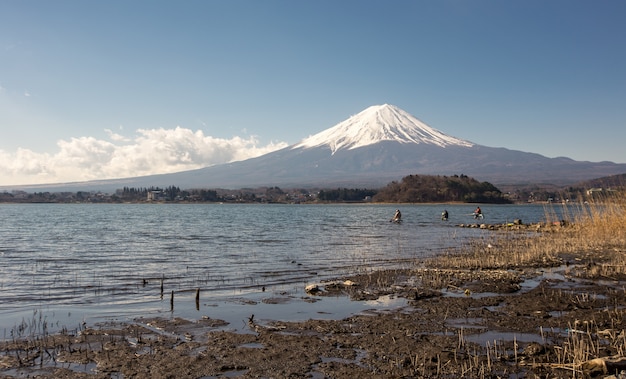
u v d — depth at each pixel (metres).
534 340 10.91
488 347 10.40
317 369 9.28
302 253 28.75
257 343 10.80
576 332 11.26
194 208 173.25
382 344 10.70
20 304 14.59
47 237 41.88
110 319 12.80
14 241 37.78
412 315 13.15
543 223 52.19
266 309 13.95
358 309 13.90
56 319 12.80
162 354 10.02
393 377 8.88
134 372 9.08
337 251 29.88
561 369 9.12
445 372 9.07
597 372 8.79
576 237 33.47
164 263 24.27
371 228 54.41
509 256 25.14
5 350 10.19
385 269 21.59
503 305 14.22
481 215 76.50
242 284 18.06
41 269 22.11
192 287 17.44
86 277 19.73
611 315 12.81
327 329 11.84
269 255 27.70
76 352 10.12
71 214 107.56
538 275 19.53
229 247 32.56
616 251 26.06
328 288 16.81
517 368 9.23
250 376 8.95
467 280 18.23
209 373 9.08
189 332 11.62
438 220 74.88
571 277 18.78
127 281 18.70
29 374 8.93
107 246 33.56
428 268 21.58
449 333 11.52
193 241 37.56
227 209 157.88
